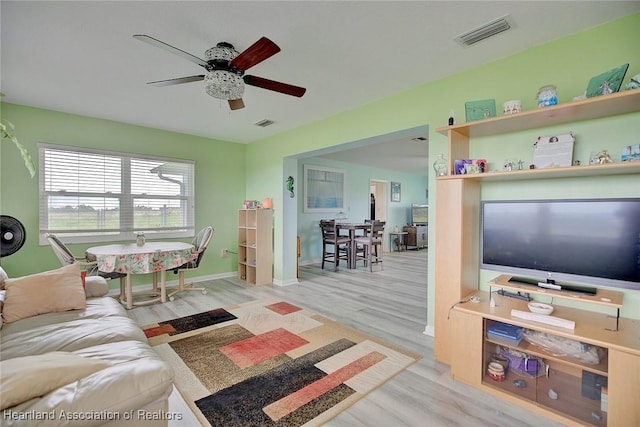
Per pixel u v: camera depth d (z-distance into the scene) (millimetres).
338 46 2219
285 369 2236
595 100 1649
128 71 2605
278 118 3971
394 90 3035
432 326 2848
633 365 1461
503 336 1953
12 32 2012
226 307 3656
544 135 2174
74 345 1679
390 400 1881
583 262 1874
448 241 2295
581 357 1745
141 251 3422
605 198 1848
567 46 2084
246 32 2031
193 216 4836
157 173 4492
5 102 3355
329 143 3885
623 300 1877
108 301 2467
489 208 2271
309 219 6871
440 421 1696
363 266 6539
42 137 3576
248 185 5473
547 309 1909
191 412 1765
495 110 2287
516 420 1705
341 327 3033
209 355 2447
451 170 2297
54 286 2229
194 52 2289
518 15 1861
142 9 1789
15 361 1107
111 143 4059
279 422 1684
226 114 3795
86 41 2135
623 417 1488
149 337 2793
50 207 3662
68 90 3018
